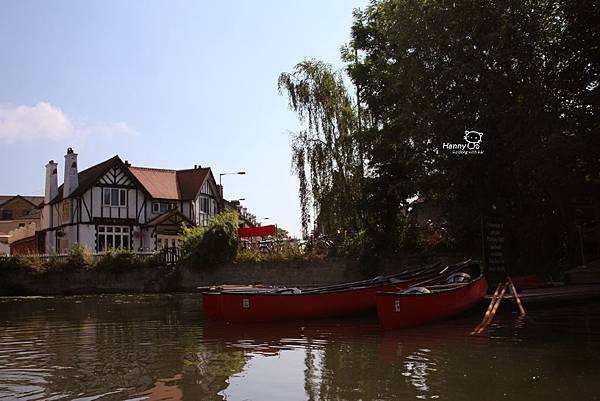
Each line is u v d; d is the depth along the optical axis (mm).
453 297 13344
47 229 45719
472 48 17781
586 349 9477
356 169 26516
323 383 7785
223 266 30297
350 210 26203
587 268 17844
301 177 26531
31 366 9547
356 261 26969
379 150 24797
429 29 18609
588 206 19500
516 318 13336
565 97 16469
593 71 16094
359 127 26156
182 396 7348
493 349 9773
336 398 7012
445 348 10031
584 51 15953
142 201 43156
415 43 19094
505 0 17250
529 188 19359
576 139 15617
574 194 18797
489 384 7410
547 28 17609
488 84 17594
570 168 17031
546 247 19953
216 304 16250
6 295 32219
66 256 33781
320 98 26578
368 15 26391
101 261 32469
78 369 9219
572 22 16203
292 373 8484
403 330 12391
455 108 18672
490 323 12797
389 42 21781
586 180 17984
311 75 26750
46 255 34438
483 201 19719
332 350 10367
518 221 19656
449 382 7578
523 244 19891
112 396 7398
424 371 8273
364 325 13969
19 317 18672
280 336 12445
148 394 7477
